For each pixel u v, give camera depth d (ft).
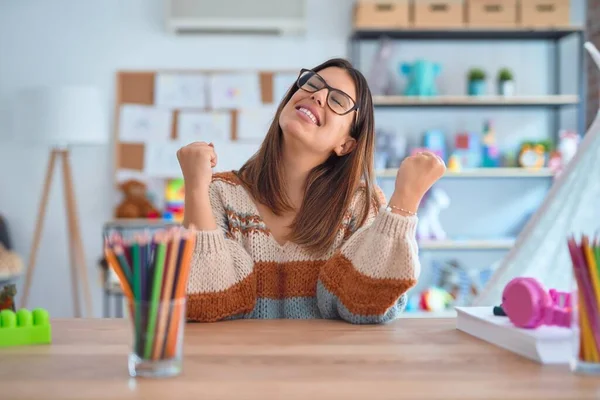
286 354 3.35
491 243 13.33
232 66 14.32
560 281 7.06
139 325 2.93
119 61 14.21
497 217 14.53
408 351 3.43
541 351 3.22
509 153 14.06
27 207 14.16
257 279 4.75
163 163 14.16
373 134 5.01
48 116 12.45
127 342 3.67
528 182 14.51
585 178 6.84
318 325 4.18
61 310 14.19
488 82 14.35
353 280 4.26
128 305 2.96
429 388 2.78
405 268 4.17
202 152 4.30
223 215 4.90
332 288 4.43
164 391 2.74
